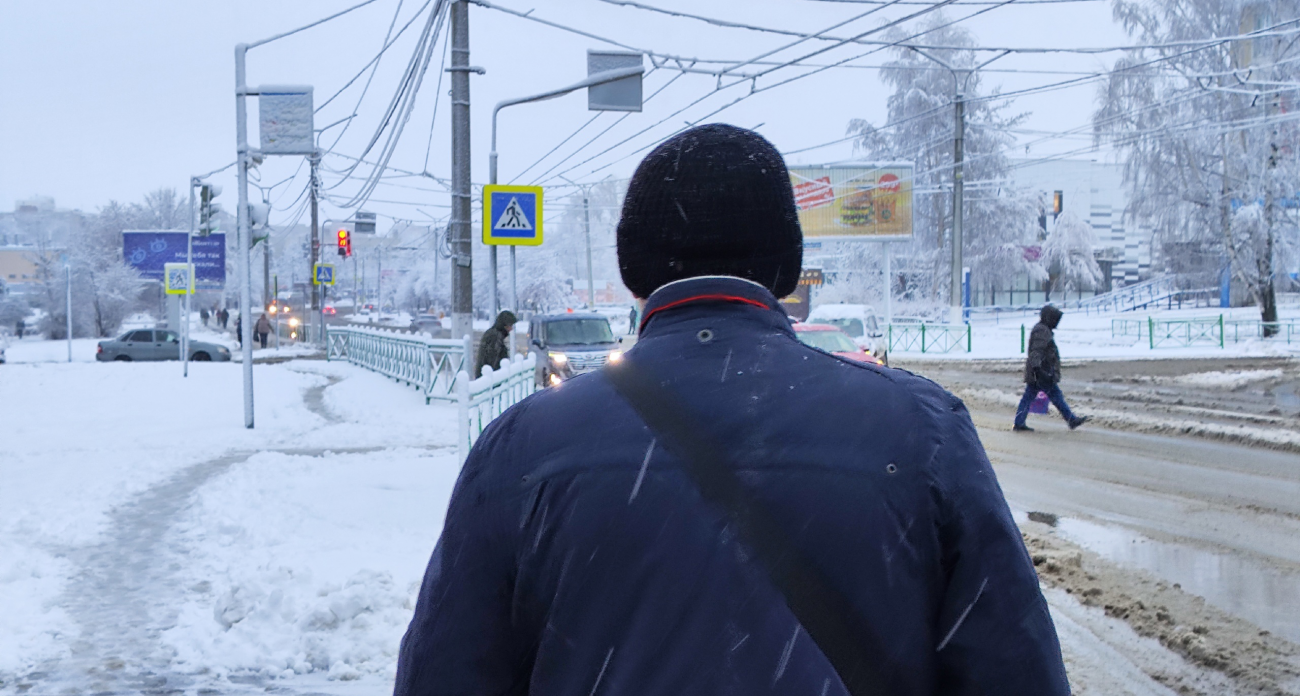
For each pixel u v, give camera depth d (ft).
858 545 3.94
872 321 88.22
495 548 4.32
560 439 4.28
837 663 3.85
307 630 18.78
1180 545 23.97
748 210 4.60
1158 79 107.76
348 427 50.19
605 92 49.44
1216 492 30.25
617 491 4.06
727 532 3.93
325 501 30.37
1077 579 21.16
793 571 3.89
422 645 4.36
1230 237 108.58
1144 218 116.57
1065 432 44.11
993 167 170.60
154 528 27.91
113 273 196.54
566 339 63.21
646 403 4.24
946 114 169.07
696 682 3.80
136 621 19.88
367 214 130.93
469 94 54.08
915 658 4.01
